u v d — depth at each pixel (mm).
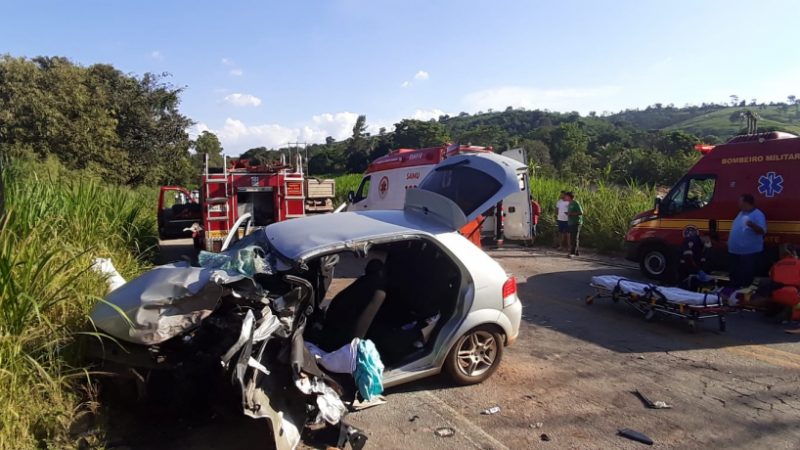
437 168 7137
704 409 4457
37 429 3525
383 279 4660
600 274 10594
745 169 8750
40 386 3699
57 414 3605
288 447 3400
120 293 4199
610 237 13359
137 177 35156
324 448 3684
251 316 3480
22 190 6293
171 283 3977
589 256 13094
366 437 3691
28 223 5316
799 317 6926
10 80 26797
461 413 4320
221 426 3924
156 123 36750
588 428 4109
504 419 4234
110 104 34156
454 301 4727
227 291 3768
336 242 4250
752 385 4973
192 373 3650
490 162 6254
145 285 4102
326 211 12680
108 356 3807
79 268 5203
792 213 8109
